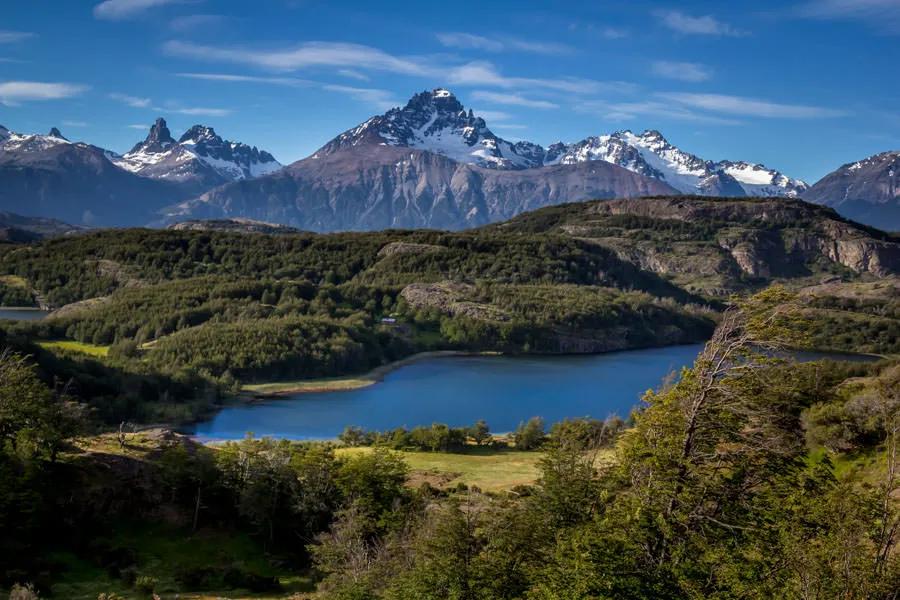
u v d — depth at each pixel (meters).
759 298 39.81
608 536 38.19
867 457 60.44
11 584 62.19
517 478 101.94
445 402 194.50
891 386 74.00
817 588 33.56
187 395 178.12
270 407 182.12
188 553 76.88
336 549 67.75
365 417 174.75
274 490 83.88
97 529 77.44
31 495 72.12
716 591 35.47
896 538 37.94
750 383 38.78
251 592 69.06
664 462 38.50
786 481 38.59
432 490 91.50
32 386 86.94
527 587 44.50
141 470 85.81
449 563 47.62
